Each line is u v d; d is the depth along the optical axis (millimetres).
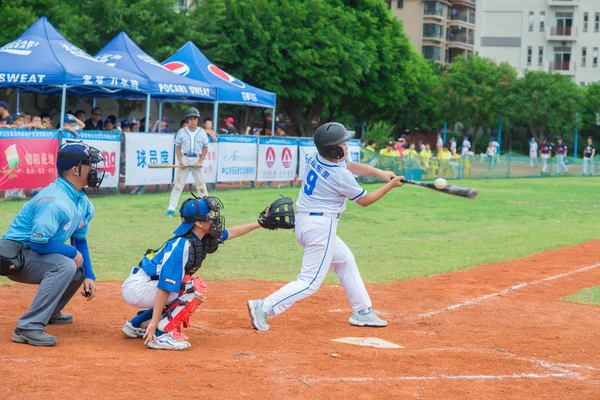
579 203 22484
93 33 32688
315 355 6020
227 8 37031
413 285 9680
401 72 47594
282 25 37969
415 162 30078
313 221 6785
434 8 80250
